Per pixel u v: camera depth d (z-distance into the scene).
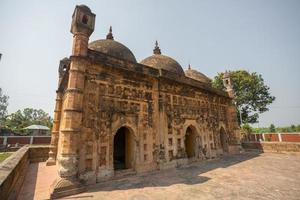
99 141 7.48
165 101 10.77
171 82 11.35
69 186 5.90
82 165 6.76
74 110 6.75
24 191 6.09
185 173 8.82
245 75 24.75
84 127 7.12
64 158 6.17
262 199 5.37
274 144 16.69
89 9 8.05
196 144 12.52
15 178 5.35
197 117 12.99
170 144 10.34
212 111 14.94
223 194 5.84
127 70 9.05
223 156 14.54
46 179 7.52
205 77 17.97
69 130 6.45
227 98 17.45
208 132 13.76
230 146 16.12
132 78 9.42
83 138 7.00
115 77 8.69
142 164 8.80
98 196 5.74
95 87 7.86
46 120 44.81
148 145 9.32
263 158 13.19
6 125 32.44
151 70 10.44
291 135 20.28
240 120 24.22
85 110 7.30
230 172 8.93
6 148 18.30
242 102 24.41
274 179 7.48
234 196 5.65
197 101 13.48
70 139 6.41
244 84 24.06
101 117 7.77
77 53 7.35
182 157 10.78
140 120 9.28
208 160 12.67
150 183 7.15
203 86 14.41
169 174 8.63
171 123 10.76
